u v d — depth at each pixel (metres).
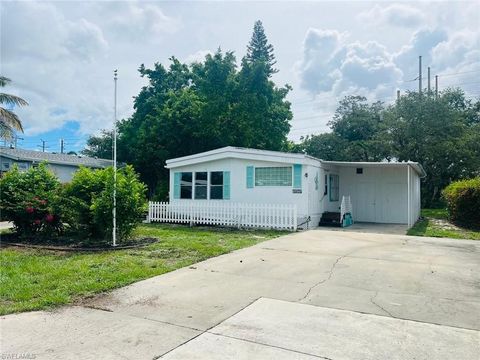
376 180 18.98
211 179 17.02
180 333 4.27
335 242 10.87
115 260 8.28
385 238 11.77
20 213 11.66
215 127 26.14
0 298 5.54
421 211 26.81
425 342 4.06
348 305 5.30
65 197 11.64
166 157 26.64
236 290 6.01
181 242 10.77
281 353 3.77
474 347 3.94
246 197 16.09
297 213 15.00
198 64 32.31
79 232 11.65
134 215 11.05
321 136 37.16
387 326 4.52
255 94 26.69
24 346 3.92
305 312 4.99
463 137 28.44
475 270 7.45
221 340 4.09
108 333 4.27
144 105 31.17
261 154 15.59
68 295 5.69
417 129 29.70
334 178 19.08
